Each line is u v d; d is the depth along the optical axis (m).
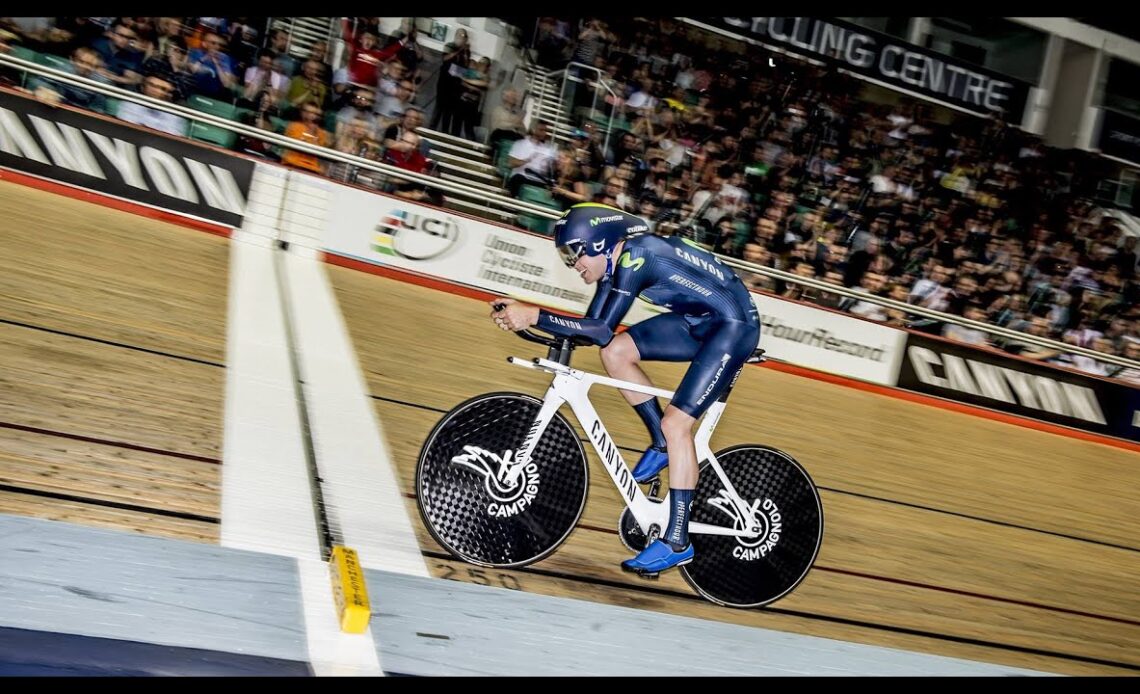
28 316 4.01
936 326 8.05
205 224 6.71
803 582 3.37
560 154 8.29
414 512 3.07
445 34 9.89
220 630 2.06
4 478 2.63
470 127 8.96
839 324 7.38
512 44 10.01
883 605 3.38
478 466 2.67
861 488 4.66
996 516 4.85
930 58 11.95
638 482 2.79
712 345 2.67
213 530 2.63
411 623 2.30
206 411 3.49
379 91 8.13
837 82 10.84
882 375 7.50
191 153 6.67
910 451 5.69
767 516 2.91
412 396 4.25
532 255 7.16
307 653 2.06
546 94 10.02
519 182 8.12
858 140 10.60
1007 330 7.72
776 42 11.21
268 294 5.47
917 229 9.75
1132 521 5.52
